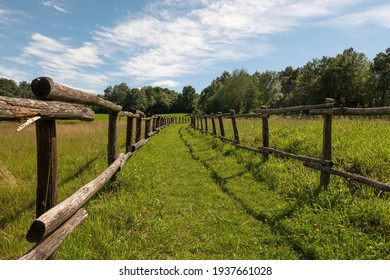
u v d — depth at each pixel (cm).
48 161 245
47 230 203
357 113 410
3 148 775
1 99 170
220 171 674
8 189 426
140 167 657
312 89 6725
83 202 285
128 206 410
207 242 345
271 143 830
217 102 9444
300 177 523
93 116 335
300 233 350
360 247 307
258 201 472
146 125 1202
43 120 240
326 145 471
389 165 485
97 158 704
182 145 1210
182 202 475
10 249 287
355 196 416
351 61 6228
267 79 9519
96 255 291
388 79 6056
